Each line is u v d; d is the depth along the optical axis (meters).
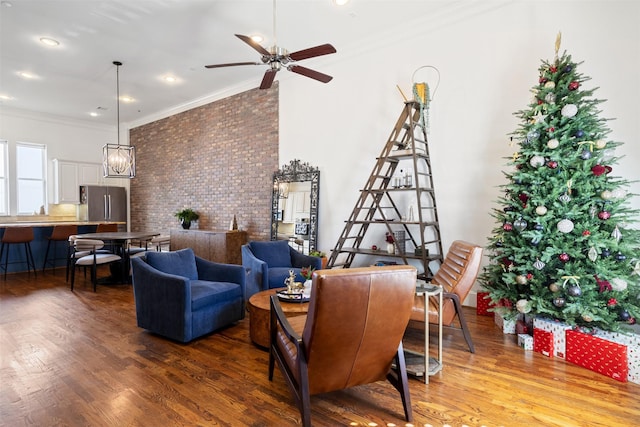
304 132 5.66
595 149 2.73
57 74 5.88
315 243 5.41
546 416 1.94
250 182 6.48
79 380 2.34
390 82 4.68
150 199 8.68
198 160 7.46
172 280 2.97
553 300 2.73
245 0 3.83
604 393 2.18
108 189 8.67
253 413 1.97
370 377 1.96
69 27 4.38
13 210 7.76
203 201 7.39
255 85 6.32
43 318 3.64
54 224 6.28
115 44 4.84
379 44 4.71
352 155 5.08
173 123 7.98
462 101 4.10
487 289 3.32
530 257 2.92
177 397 2.13
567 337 2.64
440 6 4.03
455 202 4.16
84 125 8.85
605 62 3.26
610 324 2.54
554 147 2.80
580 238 2.65
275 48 3.18
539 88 2.97
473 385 2.28
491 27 3.88
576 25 3.40
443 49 4.23
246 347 2.94
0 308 3.98
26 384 2.28
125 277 5.39
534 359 2.68
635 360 2.31
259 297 3.16
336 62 5.21
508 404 2.06
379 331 1.77
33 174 8.15
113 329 3.34
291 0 3.84
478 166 3.99
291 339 1.81
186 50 5.03
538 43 3.61
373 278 1.67
